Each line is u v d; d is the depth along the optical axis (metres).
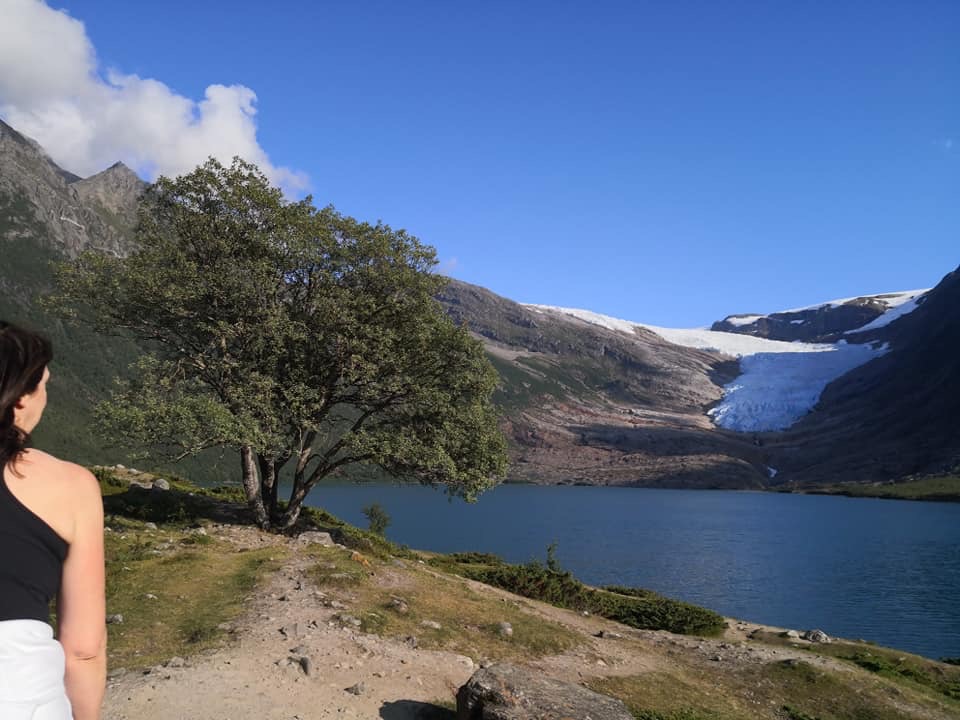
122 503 26.17
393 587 17.97
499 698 9.31
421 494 192.12
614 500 194.25
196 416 23.39
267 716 9.05
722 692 16.05
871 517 146.00
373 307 26.48
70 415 142.62
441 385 28.34
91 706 2.32
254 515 26.48
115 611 13.25
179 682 9.75
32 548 2.13
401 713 10.02
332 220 27.31
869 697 16.98
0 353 2.20
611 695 13.83
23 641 2.02
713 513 151.38
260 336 25.36
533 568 28.00
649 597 33.09
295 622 13.49
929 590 59.75
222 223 26.50
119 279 25.42
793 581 63.75
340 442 26.89
